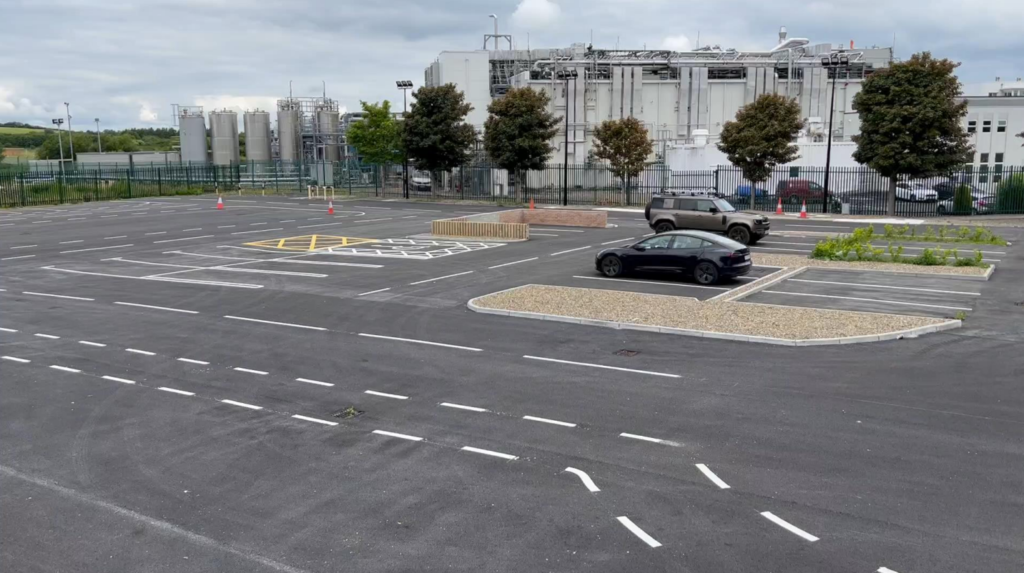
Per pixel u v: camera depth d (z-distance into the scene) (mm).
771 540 7035
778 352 13828
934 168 39500
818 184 50062
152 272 24250
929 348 13977
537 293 19594
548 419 10461
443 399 11414
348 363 13492
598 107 66500
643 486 8273
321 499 8062
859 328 15195
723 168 51062
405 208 50312
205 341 15211
